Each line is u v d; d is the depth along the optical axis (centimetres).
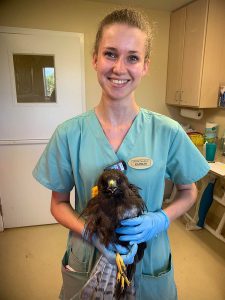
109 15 74
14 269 190
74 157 84
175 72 260
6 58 212
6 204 240
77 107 238
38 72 222
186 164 87
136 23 72
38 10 222
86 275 85
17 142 229
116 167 77
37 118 229
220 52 223
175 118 295
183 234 231
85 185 82
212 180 230
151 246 85
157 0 229
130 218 69
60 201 92
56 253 208
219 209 247
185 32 239
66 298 93
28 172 238
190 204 90
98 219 67
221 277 180
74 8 230
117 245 71
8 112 222
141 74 76
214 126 239
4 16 216
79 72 231
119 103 80
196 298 162
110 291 74
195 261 196
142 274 86
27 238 230
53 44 219
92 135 84
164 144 84
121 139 84
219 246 214
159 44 267
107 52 72
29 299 162
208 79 226
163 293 88
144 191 81
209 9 209
